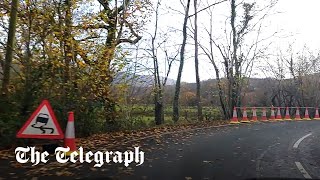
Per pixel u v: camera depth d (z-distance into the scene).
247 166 9.48
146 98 22.86
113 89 16.67
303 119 31.28
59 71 12.99
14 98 11.30
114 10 17.77
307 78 40.38
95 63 15.04
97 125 15.77
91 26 15.34
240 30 31.03
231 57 31.05
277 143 14.39
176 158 10.41
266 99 40.44
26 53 12.73
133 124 19.97
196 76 29.52
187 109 30.80
